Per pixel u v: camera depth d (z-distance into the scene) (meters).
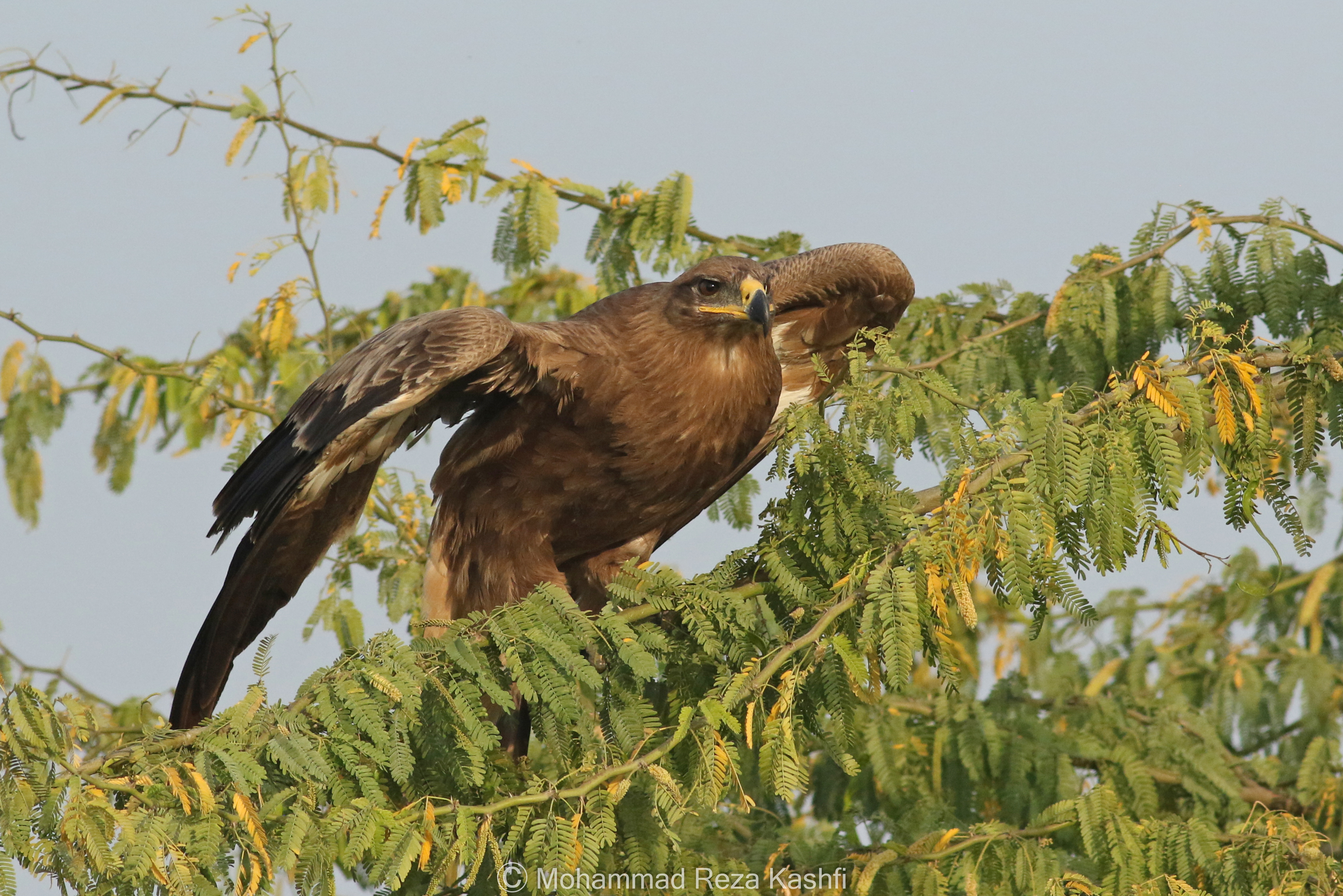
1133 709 12.12
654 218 12.18
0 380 12.95
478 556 11.23
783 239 13.93
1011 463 8.15
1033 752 10.97
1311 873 8.14
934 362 11.28
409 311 13.86
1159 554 8.05
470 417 11.23
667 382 10.84
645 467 11.04
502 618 8.44
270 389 13.23
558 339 10.77
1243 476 8.32
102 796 7.24
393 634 8.16
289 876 7.38
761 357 11.20
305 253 12.27
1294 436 9.02
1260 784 12.05
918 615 7.88
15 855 7.09
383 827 7.44
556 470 11.06
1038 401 8.21
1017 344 11.34
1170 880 8.33
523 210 11.91
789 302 12.47
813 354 12.73
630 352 10.85
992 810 11.14
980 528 7.97
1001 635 12.60
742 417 11.16
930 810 10.16
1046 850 8.66
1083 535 8.05
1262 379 8.65
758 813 10.53
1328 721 12.57
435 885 7.45
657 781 7.71
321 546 10.33
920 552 7.98
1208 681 13.38
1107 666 13.44
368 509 12.36
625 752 8.41
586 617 8.44
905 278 12.42
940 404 8.99
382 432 10.09
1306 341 9.14
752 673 8.18
